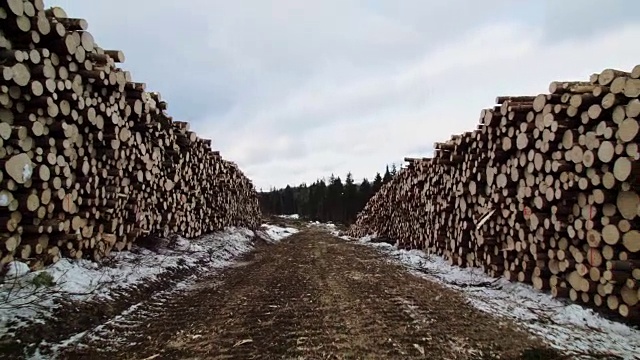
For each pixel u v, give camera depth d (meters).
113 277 6.95
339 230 39.59
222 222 18.20
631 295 5.42
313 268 10.98
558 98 6.84
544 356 4.39
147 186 9.84
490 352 4.54
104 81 7.12
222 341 4.93
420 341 4.90
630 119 5.32
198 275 9.56
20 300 4.89
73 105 6.59
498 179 8.78
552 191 6.88
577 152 6.29
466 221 10.44
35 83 5.68
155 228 10.68
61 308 5.14
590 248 6.14
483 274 9.37
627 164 5.30
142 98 8.71
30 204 5.66
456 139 10.73
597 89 5.88
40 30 5.73
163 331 5.30
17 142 5.46
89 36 6.83
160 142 10.32
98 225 7.60
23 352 4.20
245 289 8.05
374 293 7.59
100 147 7.64
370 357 4.41
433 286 8.32
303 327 5.48
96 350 4.57
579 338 5.03
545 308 6.49
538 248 7.42
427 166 13.58
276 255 14.41
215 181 16.66
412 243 15.65
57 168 6.25
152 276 7.85
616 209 5.70
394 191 18.72
